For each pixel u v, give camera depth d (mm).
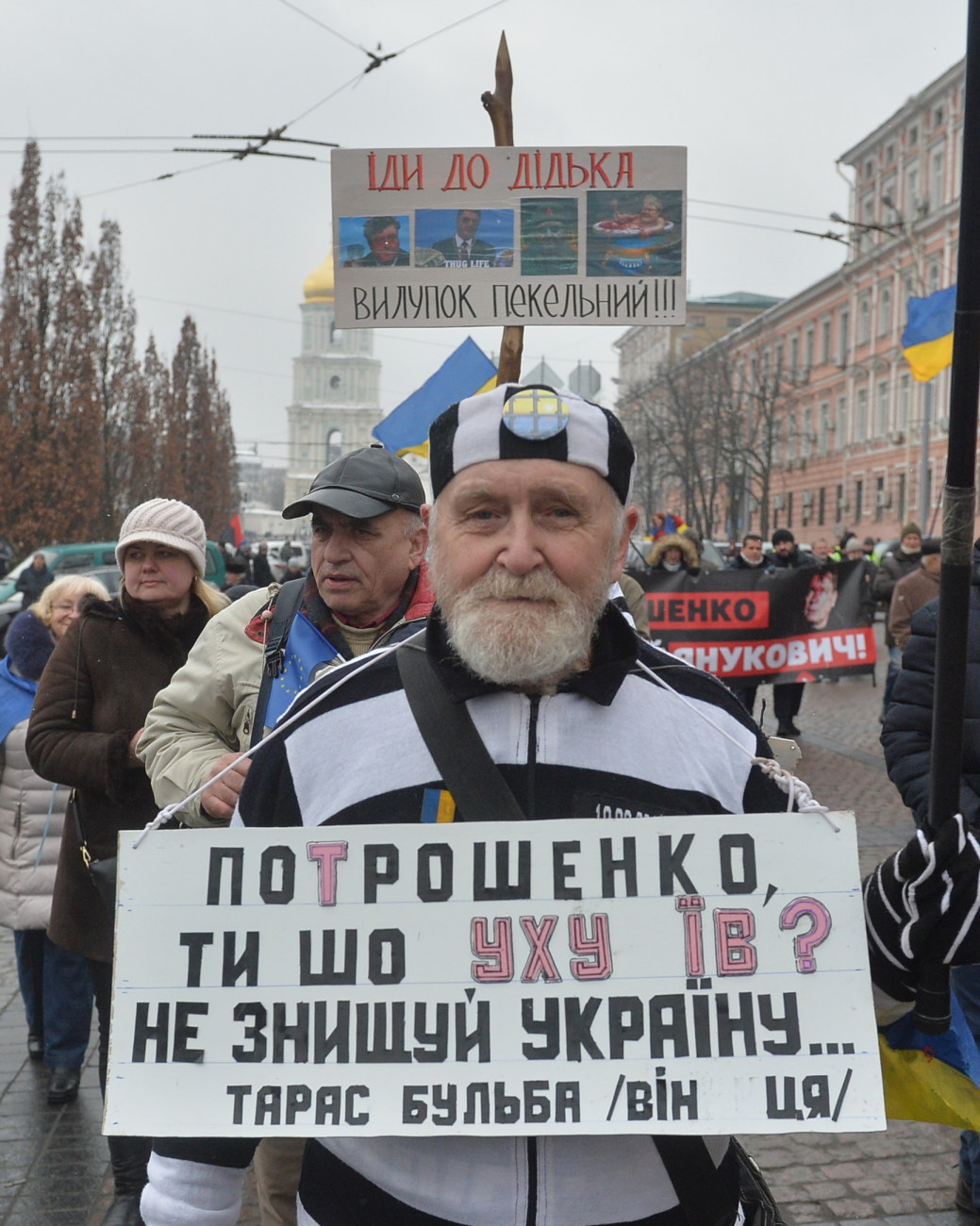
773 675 10469
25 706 4176
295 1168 2648
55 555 21500
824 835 1551
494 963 1536
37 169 36156
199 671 2867
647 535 23766
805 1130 1493
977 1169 3348
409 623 2779
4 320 35812
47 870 4195
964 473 1539
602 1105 1506
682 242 3568
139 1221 3326
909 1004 1656
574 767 1577
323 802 1638
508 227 3570
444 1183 1543
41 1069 4438
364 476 2844
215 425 67062
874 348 48656
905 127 45094
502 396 1548
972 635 3006
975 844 1528
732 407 50969
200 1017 1549
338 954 1548
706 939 1535
